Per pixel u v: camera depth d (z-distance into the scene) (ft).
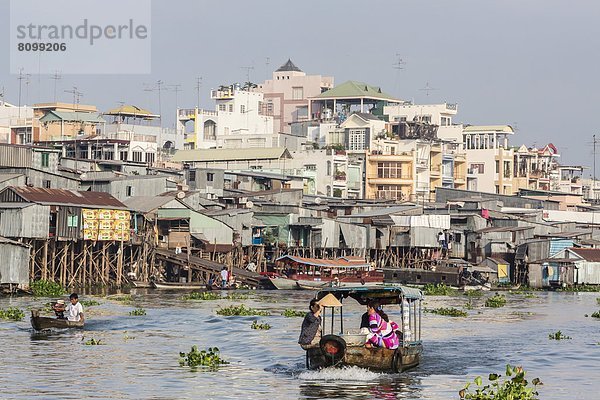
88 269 611.47
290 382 238.27
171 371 252.83
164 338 324.39
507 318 427.74
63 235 569.64
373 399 220.02
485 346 320.09
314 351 246.68
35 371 249.55
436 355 296.71
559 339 341.82
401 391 229.66
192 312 422.41
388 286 258.16
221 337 330.13
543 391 236.63
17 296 500.74
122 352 287.28
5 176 612.29
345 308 404.36
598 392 235.61
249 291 600.80
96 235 587.68
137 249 630.74
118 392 223.71
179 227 651.66
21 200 560.20
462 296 608.19
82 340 313.94
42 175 639.76
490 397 202.49
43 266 553.64
